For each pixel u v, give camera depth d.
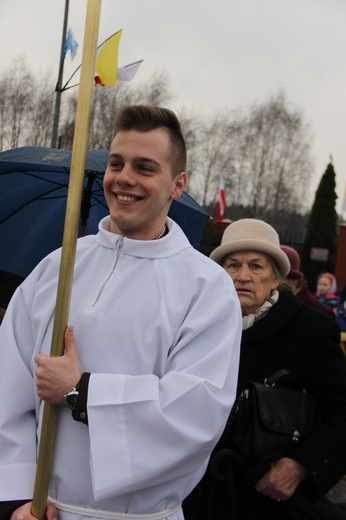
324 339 2.17
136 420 1.44
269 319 2.22
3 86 15.38
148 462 1.43
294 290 3.98
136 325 1.54
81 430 1.52
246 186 34.25
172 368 1.53
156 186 1.60
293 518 2.10
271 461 1.99
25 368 1.66
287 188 33.75
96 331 1.54
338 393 2.13
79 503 1.51
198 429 1.46
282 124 33.78
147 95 14.69
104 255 1.67
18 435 1.61
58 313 1.50
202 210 3.31
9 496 1.53
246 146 34.12
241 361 2.21
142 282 1.60
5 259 3.30
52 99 15.14
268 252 2.30
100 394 1.44
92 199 3.28
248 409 2.03
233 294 1.64
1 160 3.05
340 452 2.03
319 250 21.59
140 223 1.62
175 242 1.67
